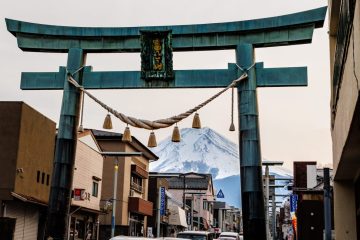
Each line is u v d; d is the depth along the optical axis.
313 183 39.59
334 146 13.23
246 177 15.10
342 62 9.09
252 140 15.36
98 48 16.89
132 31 16.70
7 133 25.78
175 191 89.00
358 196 13.35
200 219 89.44
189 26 16.45
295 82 15.88
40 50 17.23
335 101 12.06
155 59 16.28
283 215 78.12
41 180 28.89
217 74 16.22
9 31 17.16
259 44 16.14
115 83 16.62
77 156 36.00
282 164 38.28
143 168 58.16
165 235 64.69
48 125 29.94
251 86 15.79
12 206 25.89
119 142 50.12
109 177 48.66
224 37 16.31
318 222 38.03
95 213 40.47
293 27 15.83
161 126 15.77
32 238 28.14
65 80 16.77
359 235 13.54
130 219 51.34
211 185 98.38
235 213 137.38
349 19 7.64
